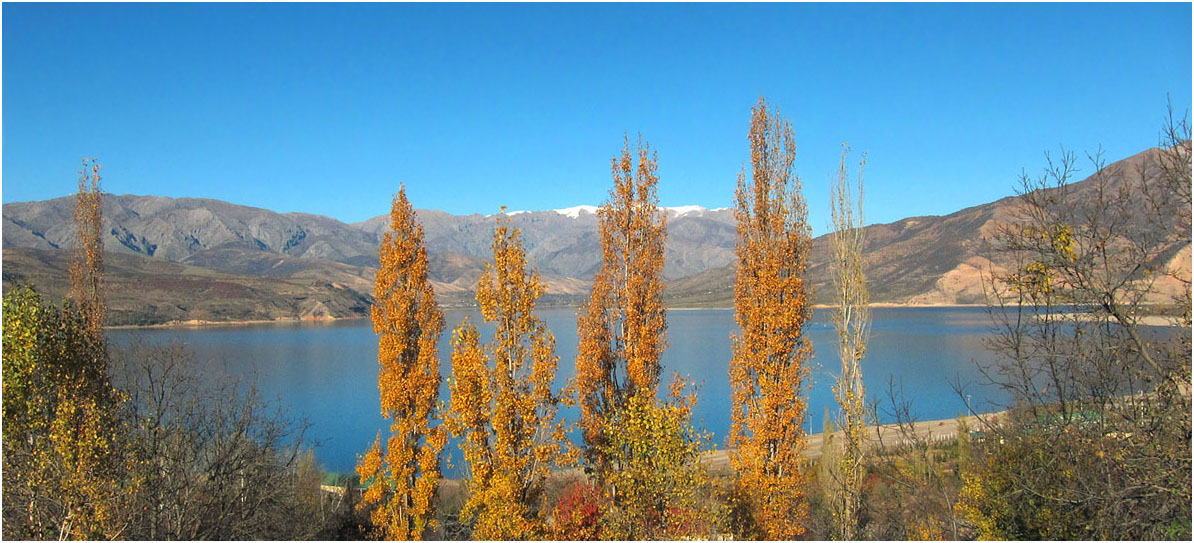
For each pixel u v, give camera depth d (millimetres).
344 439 46938
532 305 17328
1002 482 12188
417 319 21203
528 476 16922
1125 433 9859
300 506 25406
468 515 17375
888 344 97750
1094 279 9914
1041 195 10398
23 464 16141
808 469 30359
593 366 19250
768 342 19344
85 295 27719
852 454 19266
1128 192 9859
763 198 20031
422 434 21109
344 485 32125
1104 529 9781
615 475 16297
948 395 57906
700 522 17094
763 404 19281
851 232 20547
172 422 22891
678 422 16328
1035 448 11336
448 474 35312
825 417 26594
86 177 28344
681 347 111062
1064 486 10664
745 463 19422
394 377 20734
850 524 18906
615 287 19797
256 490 22016
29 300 18047
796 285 19453
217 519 19969
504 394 16531
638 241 19703
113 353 31328
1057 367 10781
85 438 15891
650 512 15758
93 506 15414
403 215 21438
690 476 16109
